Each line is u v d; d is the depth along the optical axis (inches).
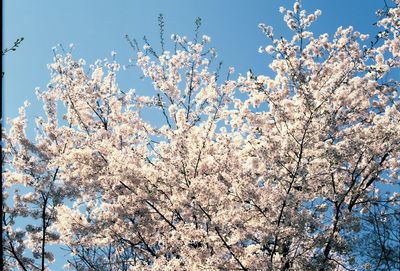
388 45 479.2
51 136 504.1
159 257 398.9
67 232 439.2
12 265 454.6
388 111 406.0
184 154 388.2
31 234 463.2
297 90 399.2
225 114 431.8
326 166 359.9
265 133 396.5
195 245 376.2
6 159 476.1
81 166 418.3
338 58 473.7
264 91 397.4
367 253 344.5
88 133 510.9
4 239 434.9
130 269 398.3
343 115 419.2
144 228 417.7
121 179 385.1
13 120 476.4
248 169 356.8
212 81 450.0
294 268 343.0
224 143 405.1
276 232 332.5
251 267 329.1
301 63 443.5
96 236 446.9
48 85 523.5
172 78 533.6
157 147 414.0
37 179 453.7
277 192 339.3
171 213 419.2
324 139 380.8
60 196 449.7
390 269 327.0
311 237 355.6
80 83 532.4
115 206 416.2
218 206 348.5
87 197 483.5
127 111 507.5
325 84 429.4
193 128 392.5
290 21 463.5
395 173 446.3
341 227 359.3
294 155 375.6
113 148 410.6
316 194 378.3
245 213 349.4
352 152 369.7
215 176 354.9
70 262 474.0
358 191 400.5
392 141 386.6
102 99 525.7
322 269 352.8
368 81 428.1
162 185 392.8
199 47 537.3
